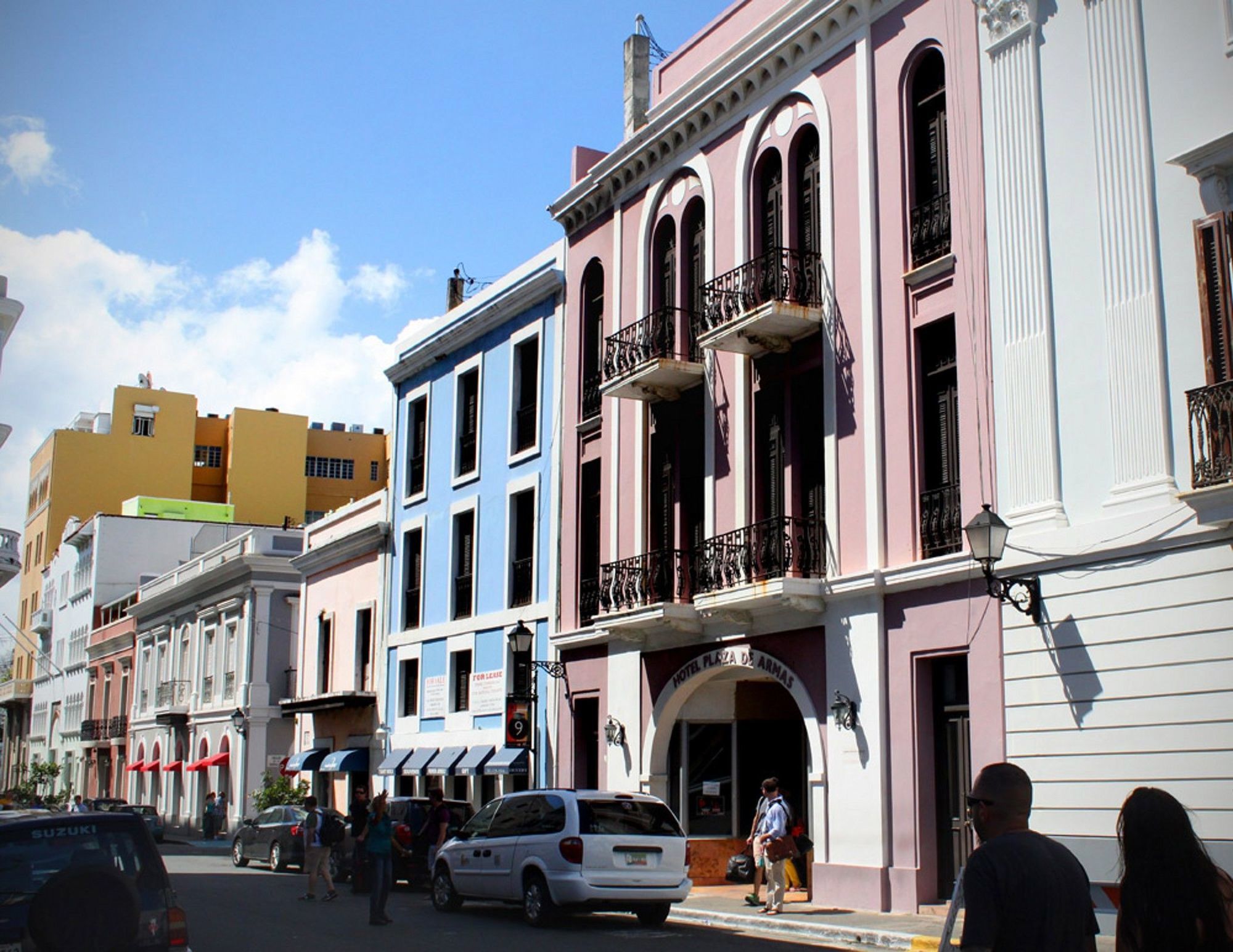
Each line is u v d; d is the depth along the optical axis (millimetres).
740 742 22078
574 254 26609
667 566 21609
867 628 17516
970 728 15781
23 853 7688
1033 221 15539
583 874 15906
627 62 25562
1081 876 4828
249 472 71438
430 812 22797
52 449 75062
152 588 56812
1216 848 12648
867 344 18078
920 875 16297
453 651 29438
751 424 20562
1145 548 13680
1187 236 13672
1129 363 14156
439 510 31016
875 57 18641
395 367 33594
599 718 23906
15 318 19516
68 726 69438
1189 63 13859
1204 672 12984
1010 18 16141
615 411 24391
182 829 48000
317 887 23141
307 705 35281
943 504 16781
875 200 18344
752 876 21094
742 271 20453
